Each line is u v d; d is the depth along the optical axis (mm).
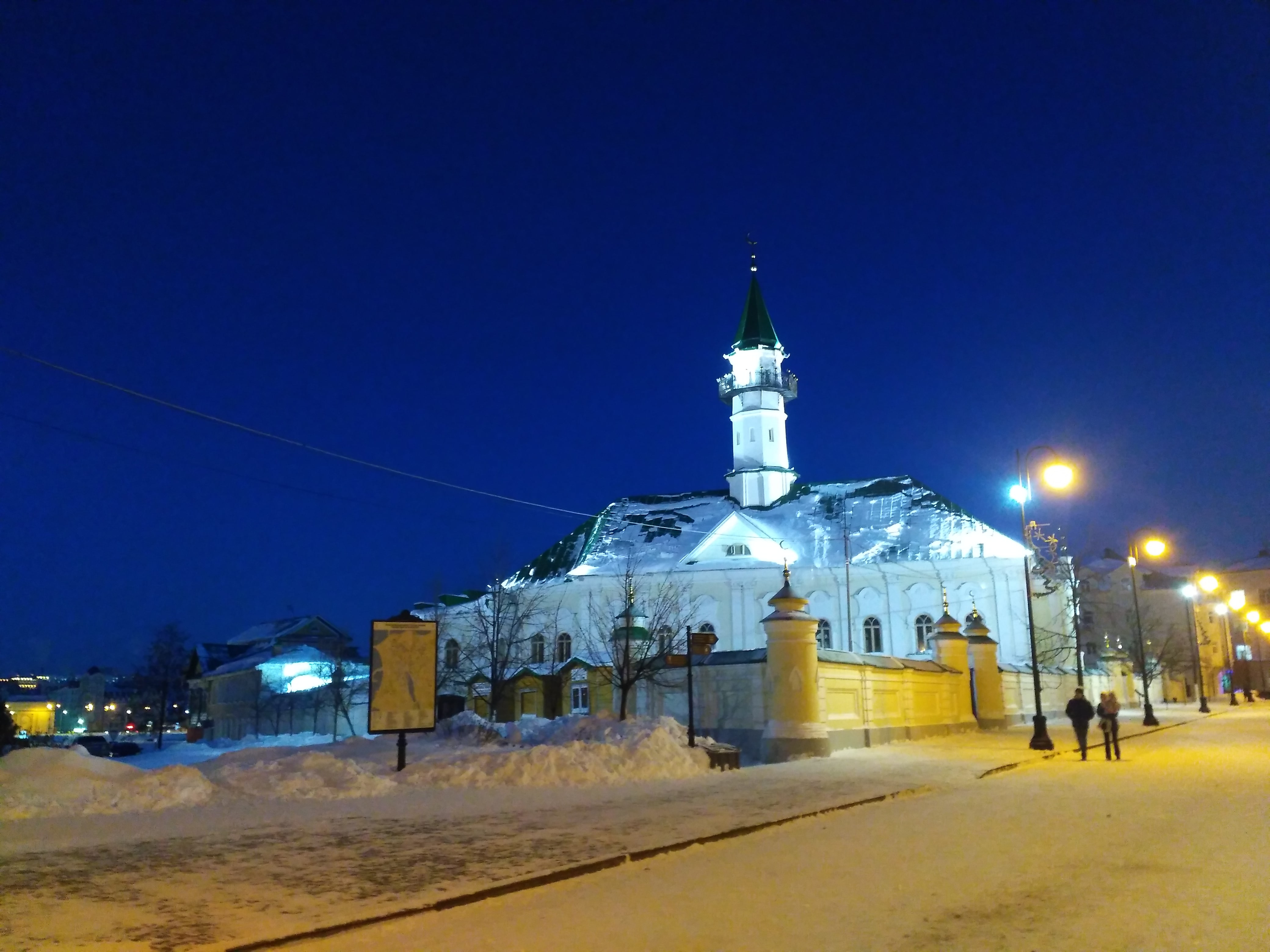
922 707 33969
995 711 39406
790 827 13602
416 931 8023
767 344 67875
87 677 119875
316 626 66438
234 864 10398
